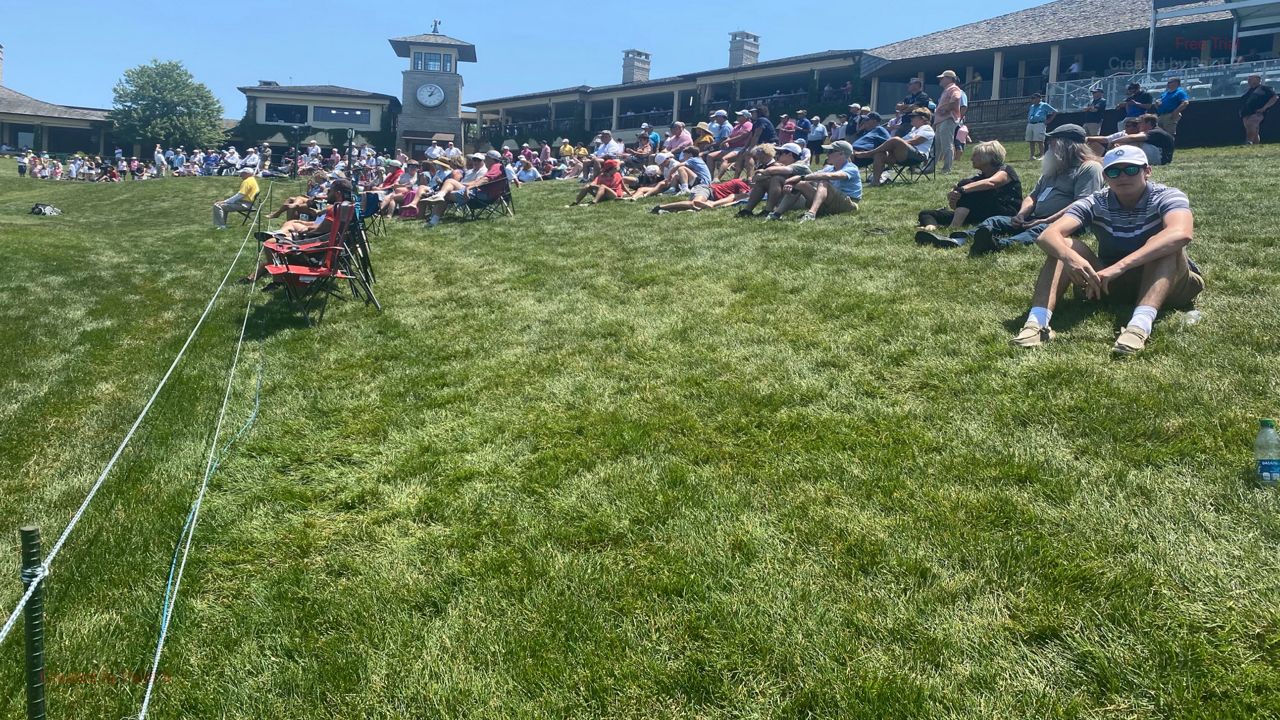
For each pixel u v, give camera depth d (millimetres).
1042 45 30562
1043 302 5215
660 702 2502
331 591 3227
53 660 2850
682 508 3562
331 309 7957
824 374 4980
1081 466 3537
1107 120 21656
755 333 5906
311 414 5219
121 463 4637
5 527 3973
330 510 3939
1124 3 30734
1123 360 4555
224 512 3951
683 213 12016
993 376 4602
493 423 4789
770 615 2818
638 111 51000
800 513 3436
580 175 22141
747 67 42594
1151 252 4875
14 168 49438
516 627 2895
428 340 6660
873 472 3693
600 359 5723
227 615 3125
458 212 14547
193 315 8148
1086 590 2775
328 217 8969
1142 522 3088
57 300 8992
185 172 40812
